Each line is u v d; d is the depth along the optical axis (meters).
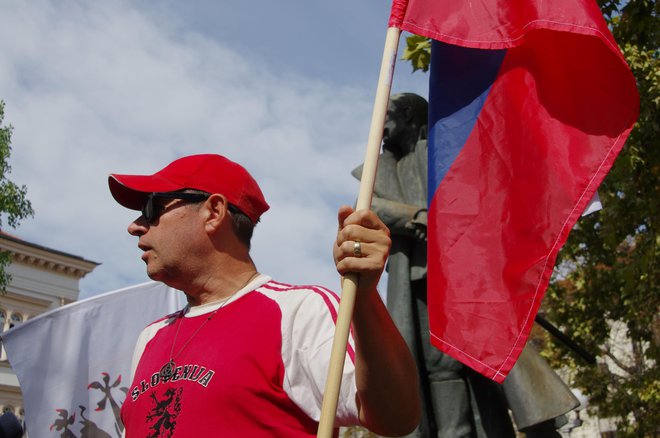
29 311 33.94
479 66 3.80
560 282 16.39
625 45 10.14
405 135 6.24
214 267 3.34
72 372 5.33
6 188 18.95
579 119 3.49
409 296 5.73
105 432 5.23
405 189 6.10
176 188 3.39
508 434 5.53
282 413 2.88
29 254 34.00
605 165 3.41
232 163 3.57
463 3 3.62
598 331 14.73
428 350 5.66
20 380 5.21
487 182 3.59
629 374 18.52
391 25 3.43
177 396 2.93
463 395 5.56
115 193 3.56
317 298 3.05
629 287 12.05
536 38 3.66
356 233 2.58
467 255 3.51
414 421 2.76
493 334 3.35
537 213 3.43
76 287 35.62
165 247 3.34
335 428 2.91
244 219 3.47
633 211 11.43
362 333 2.63
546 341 15.88
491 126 3.66
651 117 10.29
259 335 2.98
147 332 3.47
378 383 2.65
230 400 2.85
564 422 5.41
